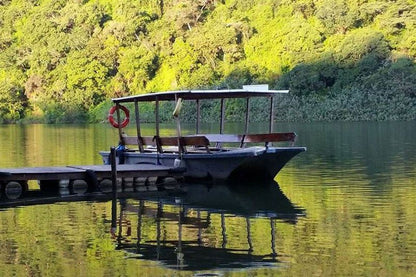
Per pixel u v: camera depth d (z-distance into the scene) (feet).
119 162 84.43
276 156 74.02
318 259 41.06
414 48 222.48
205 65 258.16
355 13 241.55
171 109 232.94
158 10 298.97
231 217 55.06
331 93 223.10
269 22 269.64
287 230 49.21
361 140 129.70
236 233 48.73
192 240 46.75
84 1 333.01
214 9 290.56
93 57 281.13
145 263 41.01
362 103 210.79
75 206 61.41
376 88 212.23
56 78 287.69
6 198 66.13
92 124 251.80
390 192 65.46
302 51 238.68
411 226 49.67
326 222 51.83
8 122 282.56
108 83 278.26
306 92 228.22
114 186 70.23
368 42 223.92
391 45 228.22
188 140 76.64
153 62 271.90
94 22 300.40
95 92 275.39
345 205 59.06
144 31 287.89
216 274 38.50
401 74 210.59
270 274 38.34
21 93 291.58
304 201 61.93
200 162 76.07
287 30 251.80
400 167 84.89
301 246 44.32
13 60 306.96
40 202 63.67
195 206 61.00
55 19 310.86
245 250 43.62
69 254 43.29
